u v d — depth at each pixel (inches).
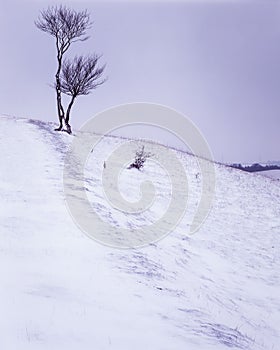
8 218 451.5
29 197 558.6
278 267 576.1
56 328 215.9
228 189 1112.8
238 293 434.3
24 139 1054.4
